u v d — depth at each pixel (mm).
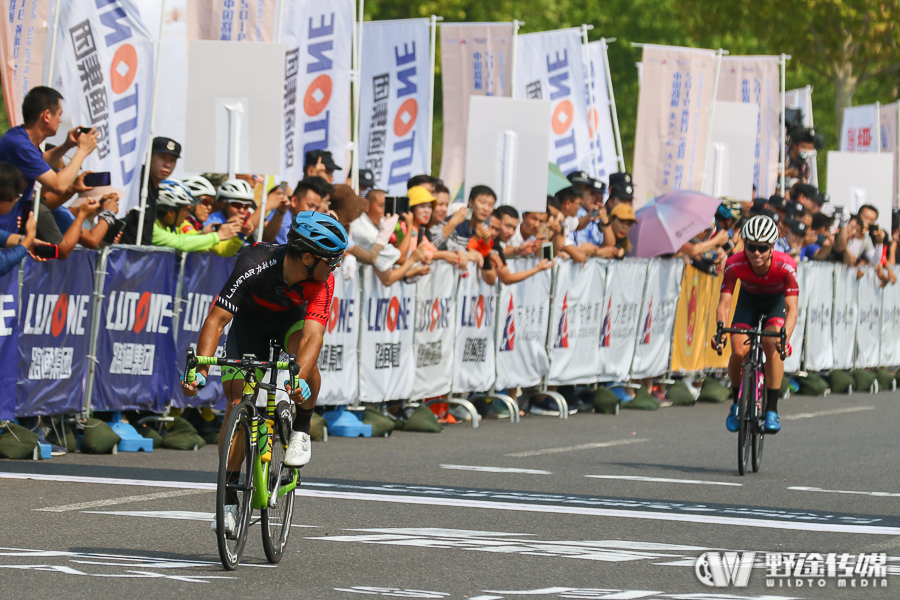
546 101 31312
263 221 24766
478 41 38281
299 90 30141
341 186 24312
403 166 36406
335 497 18359
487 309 30688
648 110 39969
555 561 13953
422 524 16312
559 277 32469
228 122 24719
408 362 28359
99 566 12992
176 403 23828
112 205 22047
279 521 13812
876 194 47812
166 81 30547
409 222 27531
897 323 48812
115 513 16344
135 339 22891
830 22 74000
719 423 31688
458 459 23453
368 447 24828
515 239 31953
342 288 26078
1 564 12906
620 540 15477
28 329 20750
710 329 38875
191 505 17156
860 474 23031
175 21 30609
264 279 13641
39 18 23047
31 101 20875
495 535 15594
